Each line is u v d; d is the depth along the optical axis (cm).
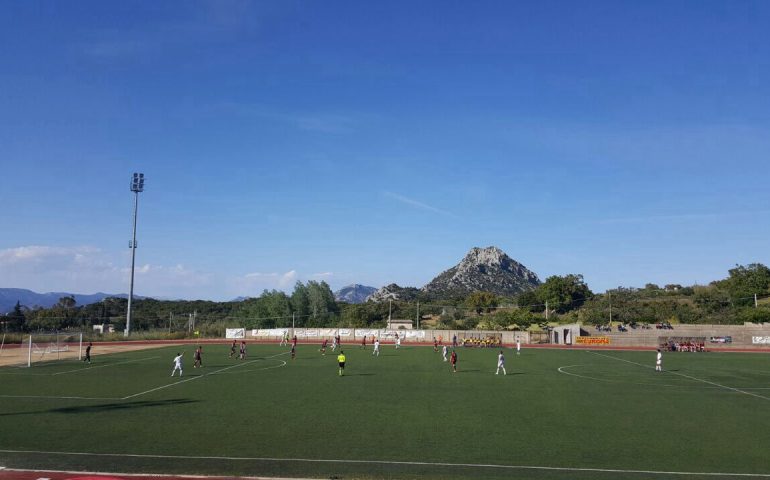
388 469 2080
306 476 1992
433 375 5109
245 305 17650
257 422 2916
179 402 3550
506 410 3312
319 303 14288
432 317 15200
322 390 4100
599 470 2089
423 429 2766
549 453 2325
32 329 13550
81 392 3984
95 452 2298
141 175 10938
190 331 11700
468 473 2041
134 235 10975
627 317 11488
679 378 5022
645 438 2609
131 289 10950
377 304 17450
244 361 6494
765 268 13100
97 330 13288
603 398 3816
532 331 10556
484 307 15075
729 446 2467
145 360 6594
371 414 3152
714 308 12550
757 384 4619
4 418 3019
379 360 6681
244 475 1995
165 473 2011
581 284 15675
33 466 2091
